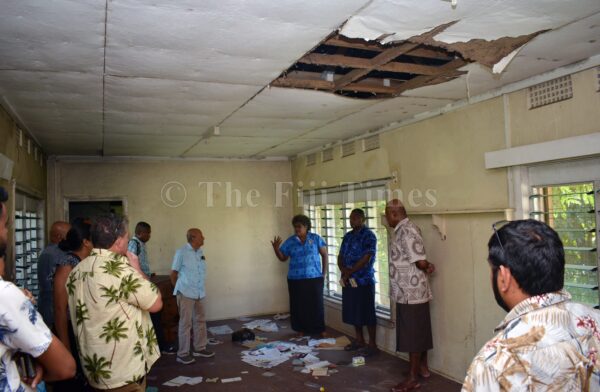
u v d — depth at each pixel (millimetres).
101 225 2434
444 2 2119
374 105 4172
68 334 2629
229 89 3455
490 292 3824
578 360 1118
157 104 3834
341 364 4828
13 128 4020
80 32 2318
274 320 7078
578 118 3105
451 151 4227
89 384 2336
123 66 2857
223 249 7383
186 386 4348
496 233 1300
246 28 2326
